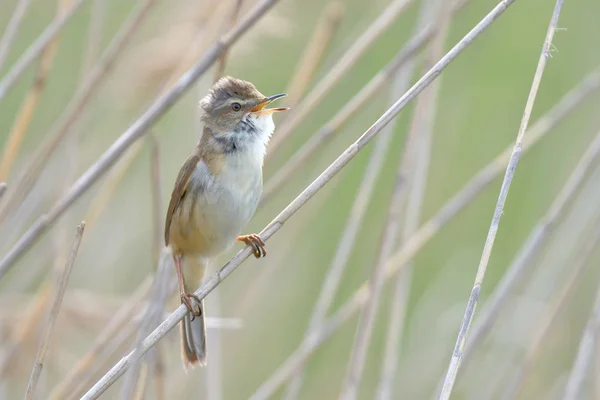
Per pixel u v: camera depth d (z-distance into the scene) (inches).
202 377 420.5
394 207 351.9
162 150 473.7
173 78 385.1
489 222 480.7
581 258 378.3
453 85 488.4
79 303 396.5
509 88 482.0
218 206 327.6
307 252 475.8
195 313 294.2
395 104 276.8
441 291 477.4
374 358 474.3
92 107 429.7
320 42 384.8
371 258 474.6
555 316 375.9
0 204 347.9
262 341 466.9
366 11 483.5
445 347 460.4
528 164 477.4
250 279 461.4
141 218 470.3
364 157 468.1
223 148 330.6
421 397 452.8
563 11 481.1
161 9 446.9
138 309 359.3
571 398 345.7
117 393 364.2
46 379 389.7
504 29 483.2
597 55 475.2
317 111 466.3
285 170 370.9
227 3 396.2
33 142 468.8
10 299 417.1
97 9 401.1
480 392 437.7
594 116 471.5
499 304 361.1
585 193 442.3
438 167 486.0
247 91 335.6
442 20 362.9
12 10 479.5
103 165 315.0
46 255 431.8
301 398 461.1
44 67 363.6
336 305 473.1
